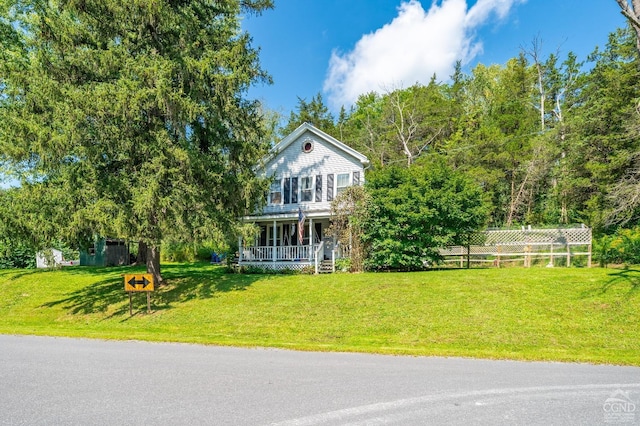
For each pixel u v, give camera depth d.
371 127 38.94
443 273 13.98
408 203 15.51
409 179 16.33
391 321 9.86
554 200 23.53
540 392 4.58
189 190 12.53
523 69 32.34
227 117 14.11
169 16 12.61
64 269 20.52
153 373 5.52
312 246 18.86
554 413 3.86
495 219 29.53
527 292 10.88
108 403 4.18
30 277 18.14
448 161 30.05
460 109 36.12
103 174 12.82
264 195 16.25
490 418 3.70
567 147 21.12
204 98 13.22
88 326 11.48
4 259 21.84
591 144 19.47
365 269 16.38
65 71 12.33
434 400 4.25
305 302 11.89
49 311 13.45
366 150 36.25
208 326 10.66
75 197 11.79
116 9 11.98
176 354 6.98
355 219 16.11
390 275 14.35
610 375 5.49
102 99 11.36
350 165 20.27
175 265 24.03
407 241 15.70
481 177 26.83
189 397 4.36
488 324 9.17
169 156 12.41
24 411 3.95
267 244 22.62
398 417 3.71
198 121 13.99
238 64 13.34
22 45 17.81
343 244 16.91
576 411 3.92
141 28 12.68
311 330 9.77
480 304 10.35
